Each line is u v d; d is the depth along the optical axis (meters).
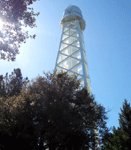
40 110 16.31
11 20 14.80
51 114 15.69
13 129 14.12
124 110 27.64
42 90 18.39
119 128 27.20
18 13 14.72
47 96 17.45
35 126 14.62
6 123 14.27
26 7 15.10
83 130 16.77
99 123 18.38
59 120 15.48
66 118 15.33
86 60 38.75
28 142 13.95
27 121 14.59
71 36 43.50
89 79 32.53
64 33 46.34
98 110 18.91
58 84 19.11
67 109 16.53
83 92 19.36
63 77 20.05
